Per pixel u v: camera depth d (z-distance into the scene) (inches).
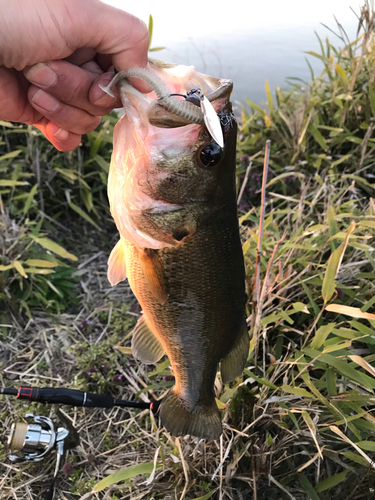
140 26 11.8
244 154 33.9
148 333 15.3
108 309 25.6
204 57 51.1
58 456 15.6
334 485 15.8
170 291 13.0
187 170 11.7
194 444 16.9
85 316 25.5
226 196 12.4
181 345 14.0
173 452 16.6
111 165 13.1
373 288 20.3
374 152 31.0
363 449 16.4
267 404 16.2
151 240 12.4
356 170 30.5
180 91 11.6
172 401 15.1
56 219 32.0
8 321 24.3
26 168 31.4
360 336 17.3
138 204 12.2
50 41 11.3
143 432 18.8
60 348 23.3
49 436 15.6
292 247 20.9
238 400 16.9
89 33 11.4
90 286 27.7
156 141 11.5
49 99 13.0
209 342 13.9
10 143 32.7
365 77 33.6
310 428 14.9
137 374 21.6
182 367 14.4
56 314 25.4
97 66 13.1
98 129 34.3
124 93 11.4
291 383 16.9
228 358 14.9
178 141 11.5
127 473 15.8
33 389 15.5
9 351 23.0
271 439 15.4
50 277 26.0
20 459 15.6
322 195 28.0
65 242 30.8
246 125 35.5
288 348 18.9
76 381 21.1
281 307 19.6
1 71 13.8
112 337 23.4
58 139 15.9
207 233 12.5
